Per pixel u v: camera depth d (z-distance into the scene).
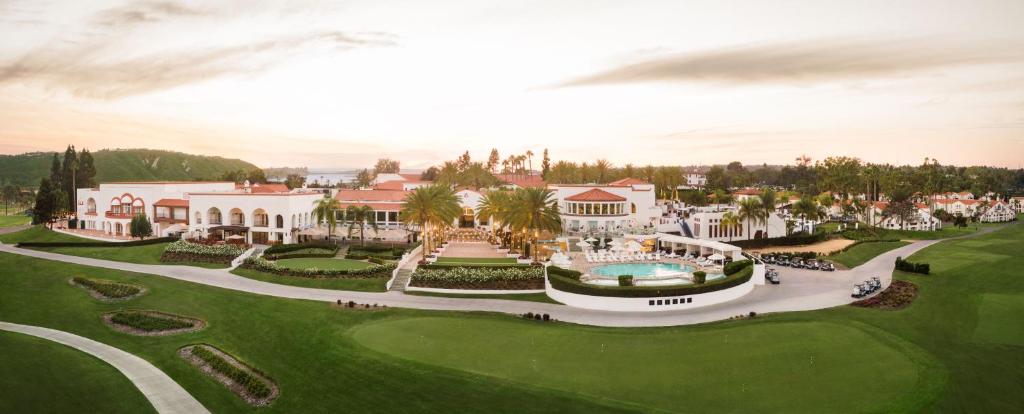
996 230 160.62
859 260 96.69
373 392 37.91
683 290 62.06
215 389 39.66
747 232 117.06
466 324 53.41
